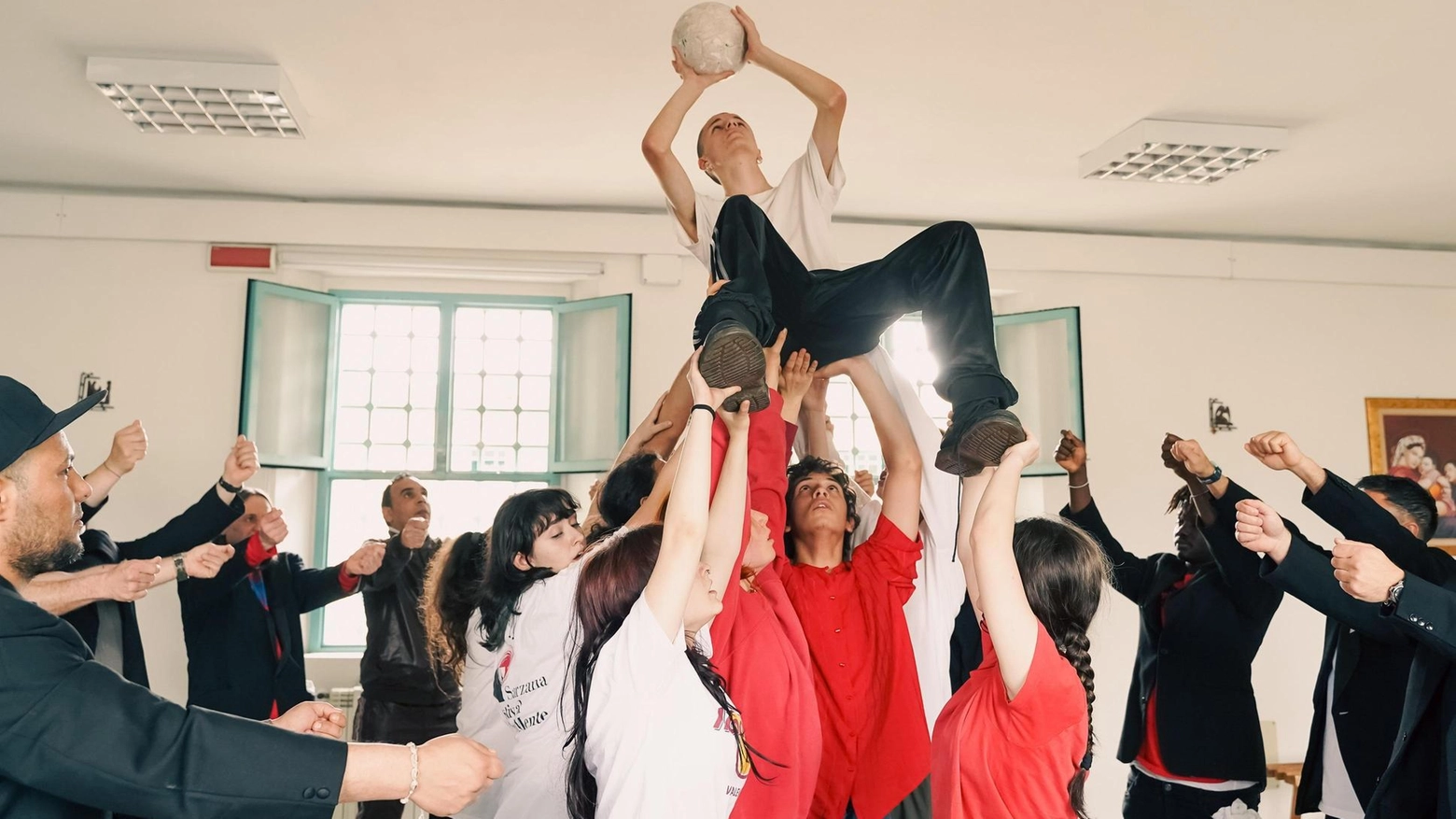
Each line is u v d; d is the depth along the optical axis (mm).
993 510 1859
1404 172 5734
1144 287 6699
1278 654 6371
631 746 1580
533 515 2264
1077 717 1794
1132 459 6516
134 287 5918
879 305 2408
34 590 2383
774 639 2078
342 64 4496
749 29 2723
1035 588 2002
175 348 5906
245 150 5430
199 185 5910
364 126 5137
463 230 6180
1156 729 3793
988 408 2053
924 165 5676
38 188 5914
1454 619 2127
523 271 6250
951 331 2244
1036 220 6570
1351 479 6668
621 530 1885
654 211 6359
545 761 1972
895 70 4574
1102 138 5316
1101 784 6129
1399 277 6836
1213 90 4766
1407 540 2637
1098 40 4320
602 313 6281
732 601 2059
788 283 2449
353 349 6535
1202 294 6734
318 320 6305
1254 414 6660
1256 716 3689
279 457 6004
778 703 2006
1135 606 6289
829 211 2867
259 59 4449
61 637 1485
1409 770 2424
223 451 5867
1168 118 5055
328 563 6316
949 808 1873
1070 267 6594
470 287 6551
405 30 4219
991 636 1801
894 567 2459
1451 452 6762
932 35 4262
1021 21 4156
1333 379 6758
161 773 1400
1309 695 6355
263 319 5977
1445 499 6711
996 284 6613
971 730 1862
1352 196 6109
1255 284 6781
